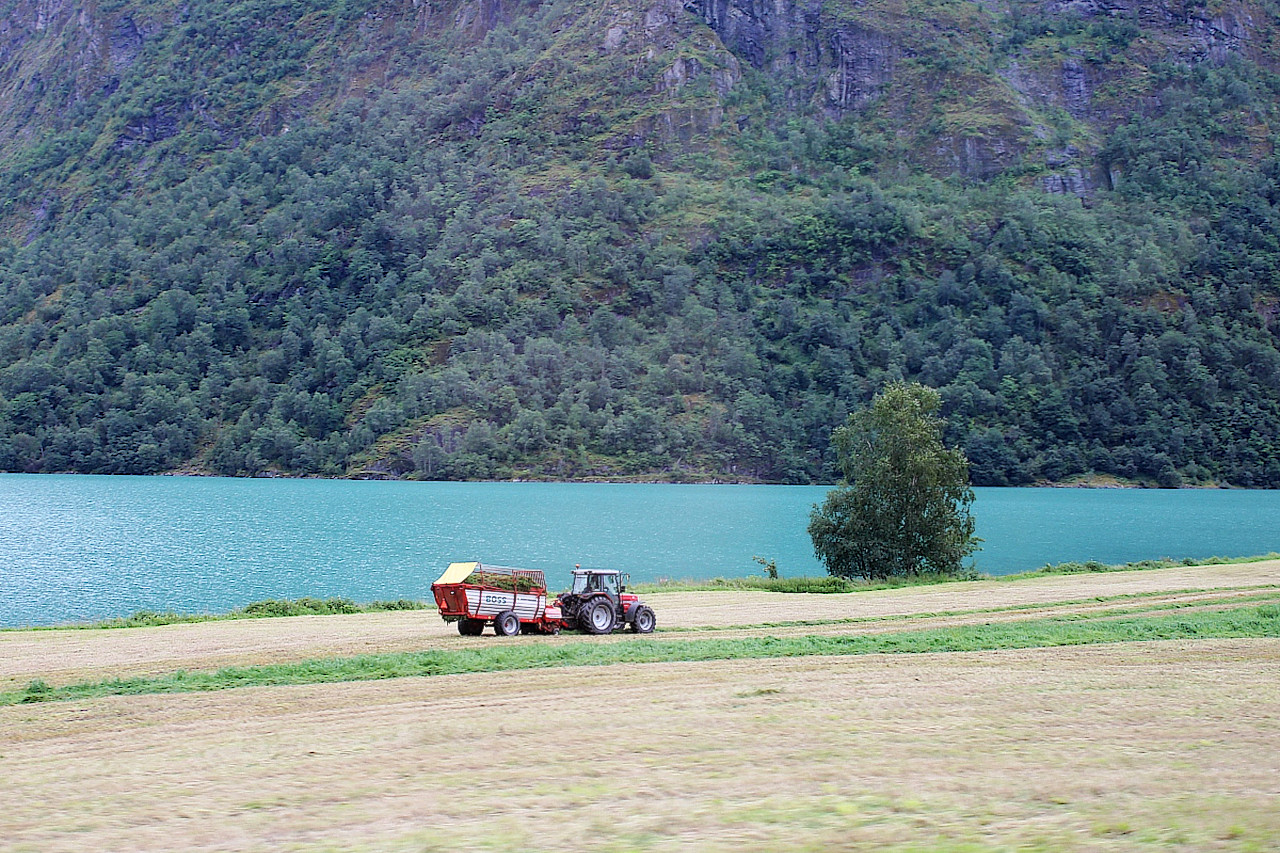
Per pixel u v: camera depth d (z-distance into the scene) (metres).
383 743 16.45
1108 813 12.58
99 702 20.58
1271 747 15.76
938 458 58.94
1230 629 29.27
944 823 12.26
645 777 14.30
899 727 17.23
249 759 15.55
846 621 34.75
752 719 17.89
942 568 59.09
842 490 61.22
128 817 12.80
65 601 58.66
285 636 32.44
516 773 14.55
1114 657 24.67
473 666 24.14
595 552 87.50
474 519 121.31
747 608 39.84
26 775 14.83
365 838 11.94
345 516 124.38
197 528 108.25
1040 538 104.12
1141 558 85.00
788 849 11.42
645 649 26.83
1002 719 17.80
